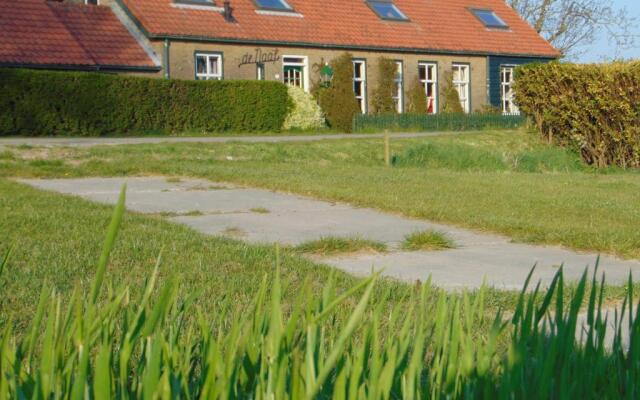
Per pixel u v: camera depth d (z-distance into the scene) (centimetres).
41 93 2511
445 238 798
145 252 669
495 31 4156
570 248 800
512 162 2014
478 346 152
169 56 3042
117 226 112
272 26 3375
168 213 982
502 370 152
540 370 142
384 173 1503
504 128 3712
